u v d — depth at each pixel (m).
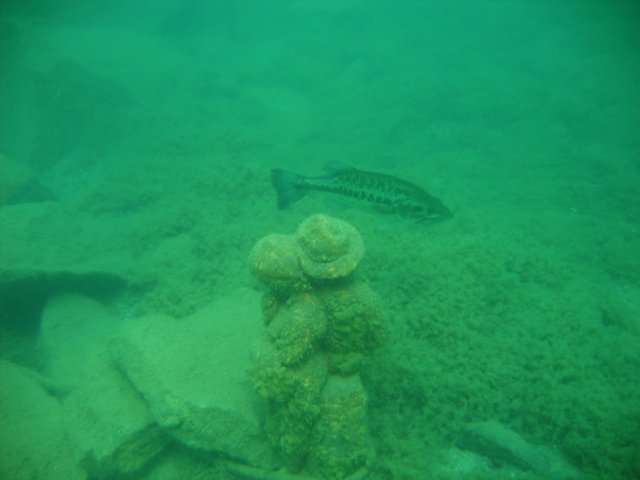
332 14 5.69
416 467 0.69
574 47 4.27
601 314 0.96
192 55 4.98
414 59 4.36
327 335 0.66
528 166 2.04
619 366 0.81
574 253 1.22
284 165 2.06
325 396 0.64
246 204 1.67
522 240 1.23
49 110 2.70
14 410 0.82
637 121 2.38
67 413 0.80
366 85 3.50
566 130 2.51
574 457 0.69
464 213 1.44
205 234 1.45
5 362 0.96
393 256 1.06
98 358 0.89
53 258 1.35
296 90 3.81
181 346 0.82
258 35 5.59
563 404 0.73
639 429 0.69
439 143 2.56
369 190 0.77
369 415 0.75
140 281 1.26
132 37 4.68
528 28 5.34
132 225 1.64
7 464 0.73
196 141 2.39
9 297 1.15
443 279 0.97
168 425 0.70
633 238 1.32
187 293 1.14
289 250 0.63
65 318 1.12
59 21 4.51
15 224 1.47
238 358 0.80
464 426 0.73
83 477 0.72
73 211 1.73
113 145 2.65
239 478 0.71
